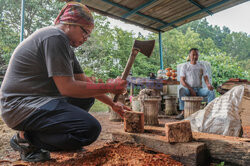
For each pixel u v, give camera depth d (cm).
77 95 151
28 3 1248
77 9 158
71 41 166
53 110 151
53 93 162
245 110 274
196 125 238
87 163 152
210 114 240
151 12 570
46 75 155
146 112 350
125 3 520
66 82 146
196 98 376
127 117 213
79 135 156
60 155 183
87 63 1122
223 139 171
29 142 164
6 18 1289
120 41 1348
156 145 183
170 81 473
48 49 145
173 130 171
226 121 223
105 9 538
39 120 152
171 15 589
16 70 152
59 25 164
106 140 245
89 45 1129
